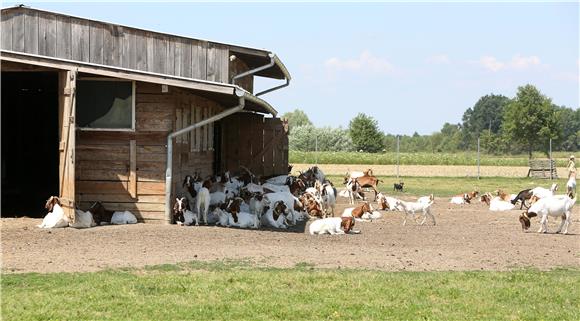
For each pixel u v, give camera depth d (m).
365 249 16.56
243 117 31.66
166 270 13.59
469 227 21.47
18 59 19.12
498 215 25.61
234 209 20.66
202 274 13.22
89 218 19.25
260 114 31.89
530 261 15.45
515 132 74.56
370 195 34.94
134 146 20.42
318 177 31.56
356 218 23.28
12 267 13.54
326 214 24.34
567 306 11.59
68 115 19.20
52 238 16.94
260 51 22.94
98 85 20.48
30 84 26.50
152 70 20.94
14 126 28.98
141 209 20.44
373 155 70.81
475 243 17.80
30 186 29.16
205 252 15.67
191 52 21.38
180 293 11.79
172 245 16.52
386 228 20.83
